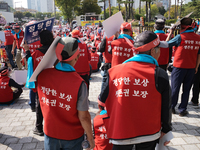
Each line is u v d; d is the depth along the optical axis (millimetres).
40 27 3080
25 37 2992
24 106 4879
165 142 1912
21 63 8055
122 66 1798
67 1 52031
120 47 3727
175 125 3809
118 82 1766
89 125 1832
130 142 1724
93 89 6039
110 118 1846
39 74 1872
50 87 1779
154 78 1684
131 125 1715
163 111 1787
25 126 3887
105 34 4258
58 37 1729
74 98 1712
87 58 4539
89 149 1888
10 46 8484
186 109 4469
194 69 3873
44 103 1846
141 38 1755
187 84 3977
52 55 1822
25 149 3186
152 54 1807
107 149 2584
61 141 1853
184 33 3703
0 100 4828
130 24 3803
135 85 1704
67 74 1762
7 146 3264
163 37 4230
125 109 1715
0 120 4137
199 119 4027
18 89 5180
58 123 1810
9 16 30984
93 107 4699
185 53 3723
